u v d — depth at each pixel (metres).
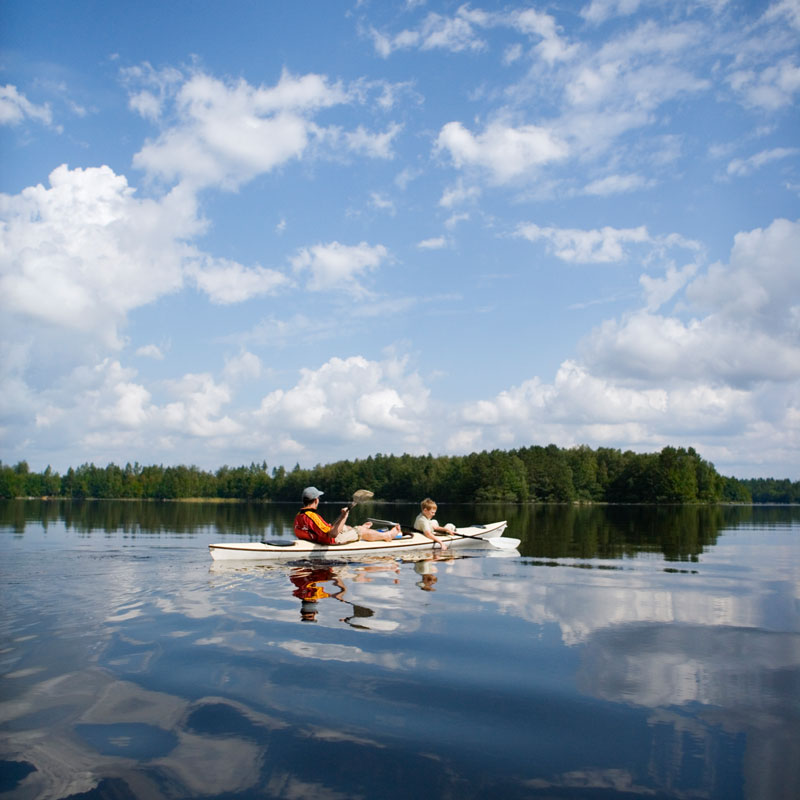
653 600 6.43
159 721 3.23
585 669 4.07
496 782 2.64
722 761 2.82
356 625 5.18
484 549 11.82
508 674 3.96
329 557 10.21
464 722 3.23
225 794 2.53
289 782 2.63
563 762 2.82
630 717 3.30
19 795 2.50
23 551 10.88
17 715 3.29
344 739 3.04
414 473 110.31
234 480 134.25
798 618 5.61
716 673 4.01
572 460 101.31
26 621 5.29
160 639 4.73
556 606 6.04
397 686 3.74
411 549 11.54
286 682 3.79
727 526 22.55
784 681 3.86
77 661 4.18
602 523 24.41
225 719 3.26
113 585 7.18
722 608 6.04
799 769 2.74
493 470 93.56
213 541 13.09
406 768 2.76
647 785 2.61
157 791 2.55
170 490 127.94
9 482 94.56
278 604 6.05
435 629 5.06
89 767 2.75
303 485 124.19
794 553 11.71
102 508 42.44
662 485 86.62
